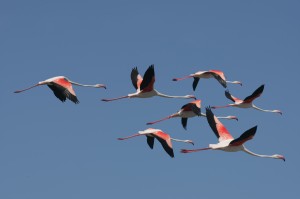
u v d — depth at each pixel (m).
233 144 26.58
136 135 30.95
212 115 27.45
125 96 32.06
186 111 31.59
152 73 31.02
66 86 29.22
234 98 34.69
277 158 29.53
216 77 32.97
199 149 26.77
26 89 29.83
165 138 30.75
